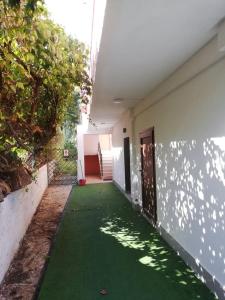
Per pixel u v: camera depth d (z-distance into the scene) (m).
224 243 3.13
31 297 3.49
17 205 5.05
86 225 6.57
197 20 2.65
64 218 7.32
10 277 4.04
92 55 4.65
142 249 4.91
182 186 4.34
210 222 3.45
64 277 3.98
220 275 3.24
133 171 8.15
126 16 2.52
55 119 5.55
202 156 3.59
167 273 3.97
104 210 8.06
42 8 2.88
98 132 14.23
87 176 17.09
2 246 3.88
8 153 4.52
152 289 3.56
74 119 7.82
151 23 2.67
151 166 6.32
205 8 2.43
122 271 4.09
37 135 5.36
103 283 3.77
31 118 4.59
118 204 8.83
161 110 5.35
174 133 4.62
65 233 6.01
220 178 3.16
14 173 4.89
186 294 3.41
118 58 3.64
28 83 4.18
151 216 6.43
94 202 9.29
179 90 4.34
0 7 2.45
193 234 3.97
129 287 3.63
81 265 4.36
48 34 3.32
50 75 4.20
